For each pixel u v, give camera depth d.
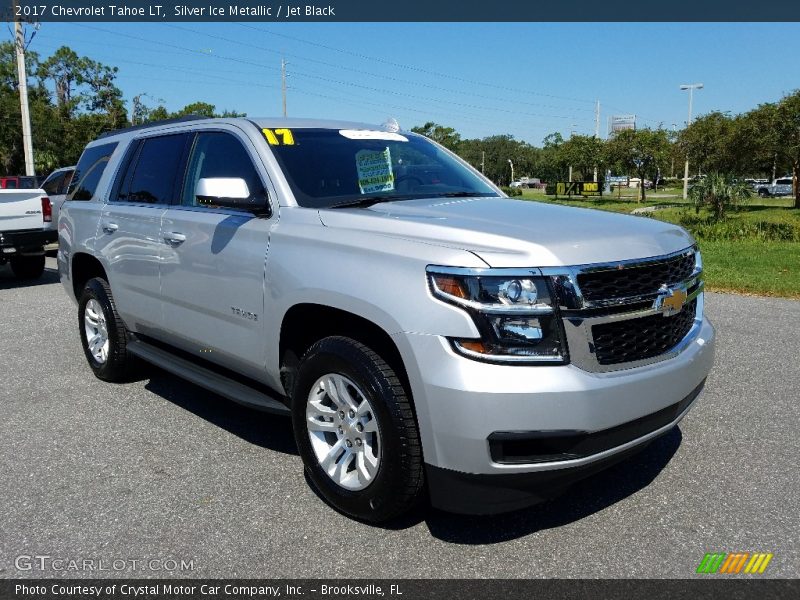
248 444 4.34
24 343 6.97
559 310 2.82
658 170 45.94
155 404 5.10
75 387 5.51
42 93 57.06
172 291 4.49
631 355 3.04
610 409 2.87
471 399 2.76
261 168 3.95
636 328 3.06
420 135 5.15
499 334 2.79
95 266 5.72
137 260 4.84
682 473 3.84
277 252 3.62
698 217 22.28
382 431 3.08
